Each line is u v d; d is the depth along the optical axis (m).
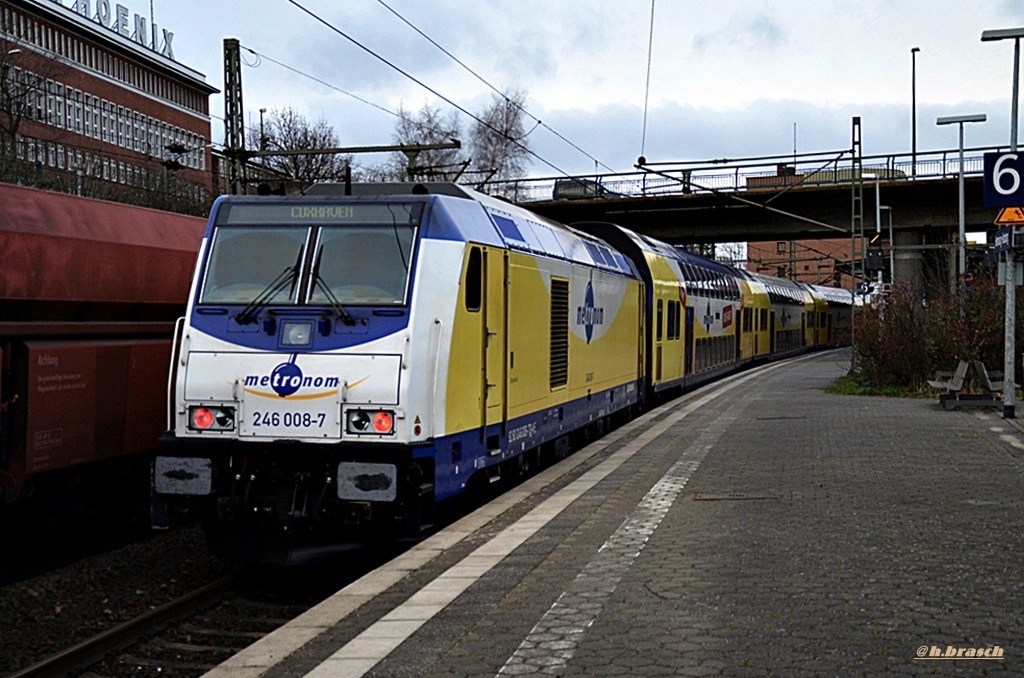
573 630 6.84
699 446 16.39
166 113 69.50
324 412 10.07
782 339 48.12
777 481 12.59
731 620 6.94
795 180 41.47
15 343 10.73
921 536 9.38
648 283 22.80
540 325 13.83
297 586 10.84
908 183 40.50
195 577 11.23
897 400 24.23
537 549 9.27
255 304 10.52
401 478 9.90
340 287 10.53
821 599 7.39
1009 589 7.60
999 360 24.45
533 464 14.64
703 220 46.09
